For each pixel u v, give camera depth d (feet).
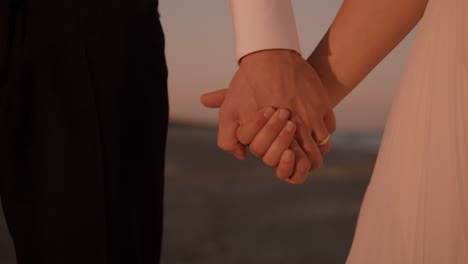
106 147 3.63
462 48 1.99
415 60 2.15
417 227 2.06
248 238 12.64
